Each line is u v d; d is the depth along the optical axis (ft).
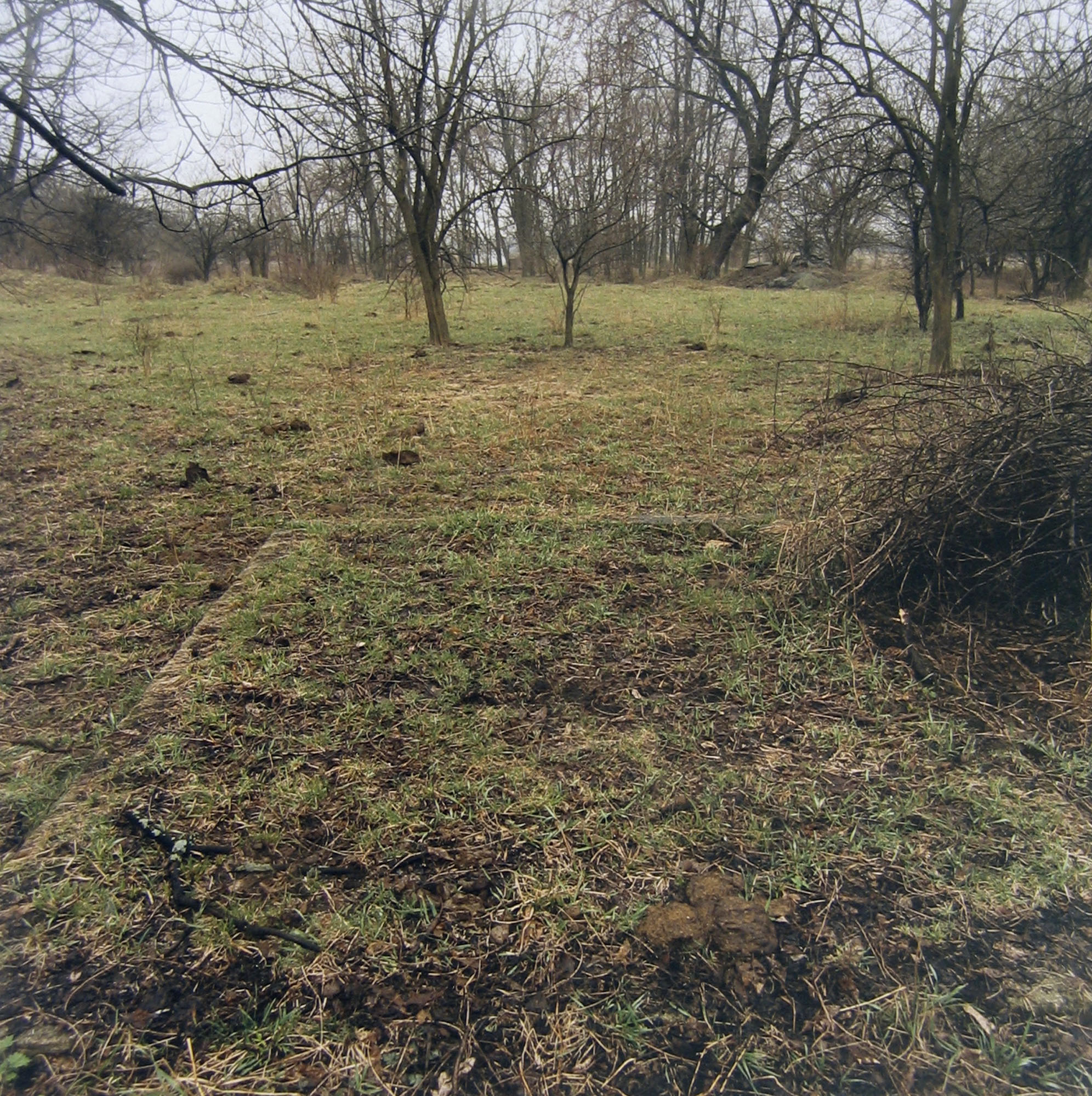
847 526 12.65
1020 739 9.78
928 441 12.51
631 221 43.37
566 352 37.14
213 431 23.77
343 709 10.52
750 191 46.80
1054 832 8.46
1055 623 11.76
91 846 8.55
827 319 45.06
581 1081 6.37
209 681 11.11
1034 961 7.17
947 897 7.79
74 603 13.88
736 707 10.52
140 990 7.12
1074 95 28.63
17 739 10.49
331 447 21.75
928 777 9.29
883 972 7.13
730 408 24.82
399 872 8.20
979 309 50.96
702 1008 6.87
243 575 14.10
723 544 14.64
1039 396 11.91
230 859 8.38
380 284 75.97
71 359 37.76
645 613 12.60
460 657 11.55
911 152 28.45
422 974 7.20
